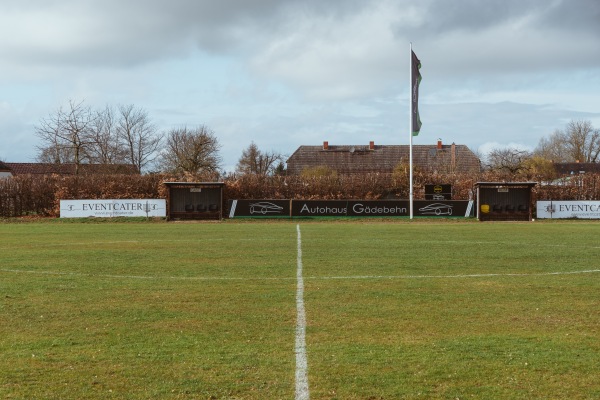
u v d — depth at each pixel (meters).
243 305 12.68
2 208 47.66
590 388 7.80
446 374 8.29
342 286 14.90
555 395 7.57
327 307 12.45
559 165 101.81
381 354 9.17
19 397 7.53
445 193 46.25
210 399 7.46
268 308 12.38
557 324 11.02
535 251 22.33
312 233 31.42
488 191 44.38
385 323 11.10
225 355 9.13
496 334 10.33
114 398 7.49
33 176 49.06
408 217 45.22
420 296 13.59
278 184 52.28
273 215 45.44
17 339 10.05
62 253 22.08
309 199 48.25
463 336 10.20
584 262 19.28
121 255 21.41
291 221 43.84
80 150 68.50
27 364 8.74
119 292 14.16
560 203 45.03
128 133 76.31
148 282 15.60
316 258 20.33
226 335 10.29
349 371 8.41
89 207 44.72
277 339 10.02
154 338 10.11
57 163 70.69
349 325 10.95
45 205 48.53
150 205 44.75
